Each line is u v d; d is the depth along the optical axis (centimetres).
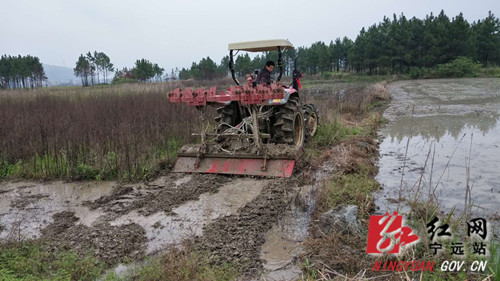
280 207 459
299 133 712
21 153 702
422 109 1340
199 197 510
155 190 550
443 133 883
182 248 364
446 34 3906
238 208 466
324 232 382
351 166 592
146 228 421
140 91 1838
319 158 668
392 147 770
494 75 3534
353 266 325
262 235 390
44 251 366
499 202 453
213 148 615
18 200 527
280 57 674
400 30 4019
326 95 1689
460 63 3584
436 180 541
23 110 1148
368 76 3988
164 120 939
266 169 570
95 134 735
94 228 422
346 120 1096
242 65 4712
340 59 4753
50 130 781
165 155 690
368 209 442
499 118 1069
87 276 326
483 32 4228
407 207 450
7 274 312
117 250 368
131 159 638
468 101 1523
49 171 631
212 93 575
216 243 372
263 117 637
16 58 4778
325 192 469
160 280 310
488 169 579
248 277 316
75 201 519
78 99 1522
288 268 329
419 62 3941
